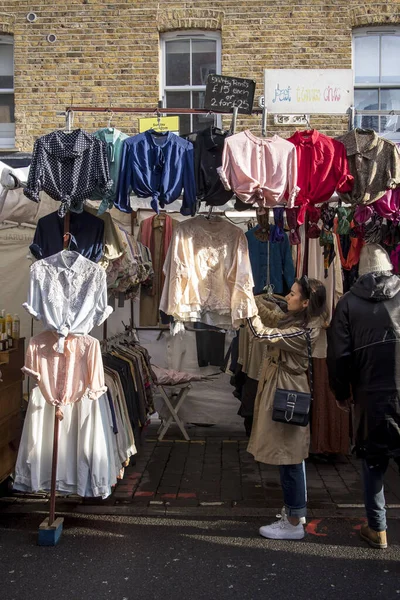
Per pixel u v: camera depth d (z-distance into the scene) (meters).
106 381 4.97
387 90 8.60
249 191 4.27
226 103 5.00
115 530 4.64
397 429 3.94
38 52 8.36
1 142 8.66
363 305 4.10
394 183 4.55
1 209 5.15
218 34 8.52
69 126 5.01
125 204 4.48
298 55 8.29
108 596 3.65
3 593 3.68
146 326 7.48
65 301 4.35
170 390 7.74
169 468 6.26
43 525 4.39
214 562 4.10
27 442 4.62
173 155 4.43
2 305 7.56
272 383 4.36
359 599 3.61
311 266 6.32
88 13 8.36
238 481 5.84
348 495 5.45
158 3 8.35
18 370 5.17
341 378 4.16
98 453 4.59
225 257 4.67
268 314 4.93
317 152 4.48
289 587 3.76
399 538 4.48
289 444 4.26
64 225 4.64
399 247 5.97
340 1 8.30
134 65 8.34
